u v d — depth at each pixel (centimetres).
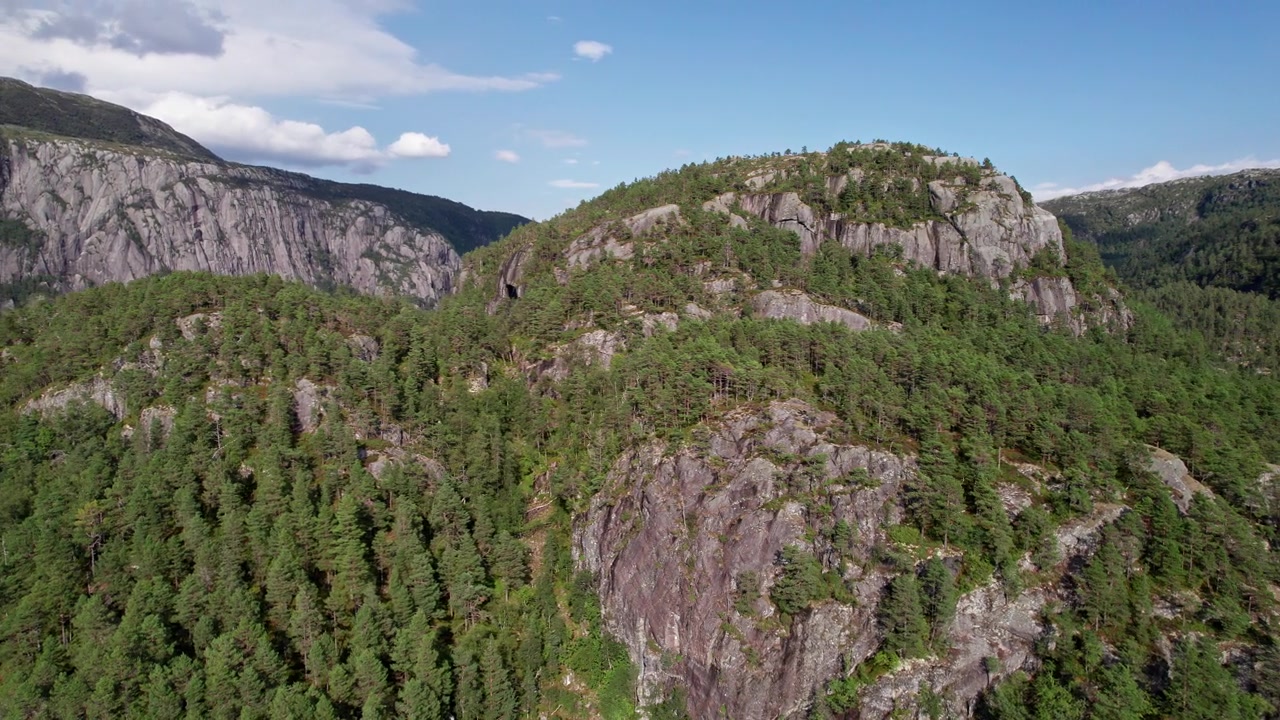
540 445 13850
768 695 9206
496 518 12225
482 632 10488
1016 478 10800
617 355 14762
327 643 9200
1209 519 10088
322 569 10662
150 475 11588
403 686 9156
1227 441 12031
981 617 9412
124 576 10075
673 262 17538
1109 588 9462
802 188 19975
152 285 17075
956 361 13000
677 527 10594
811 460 10294
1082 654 9125
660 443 11581
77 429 13025
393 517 11612
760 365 12612
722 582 9950
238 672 8625
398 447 13188
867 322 15925
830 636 9225
